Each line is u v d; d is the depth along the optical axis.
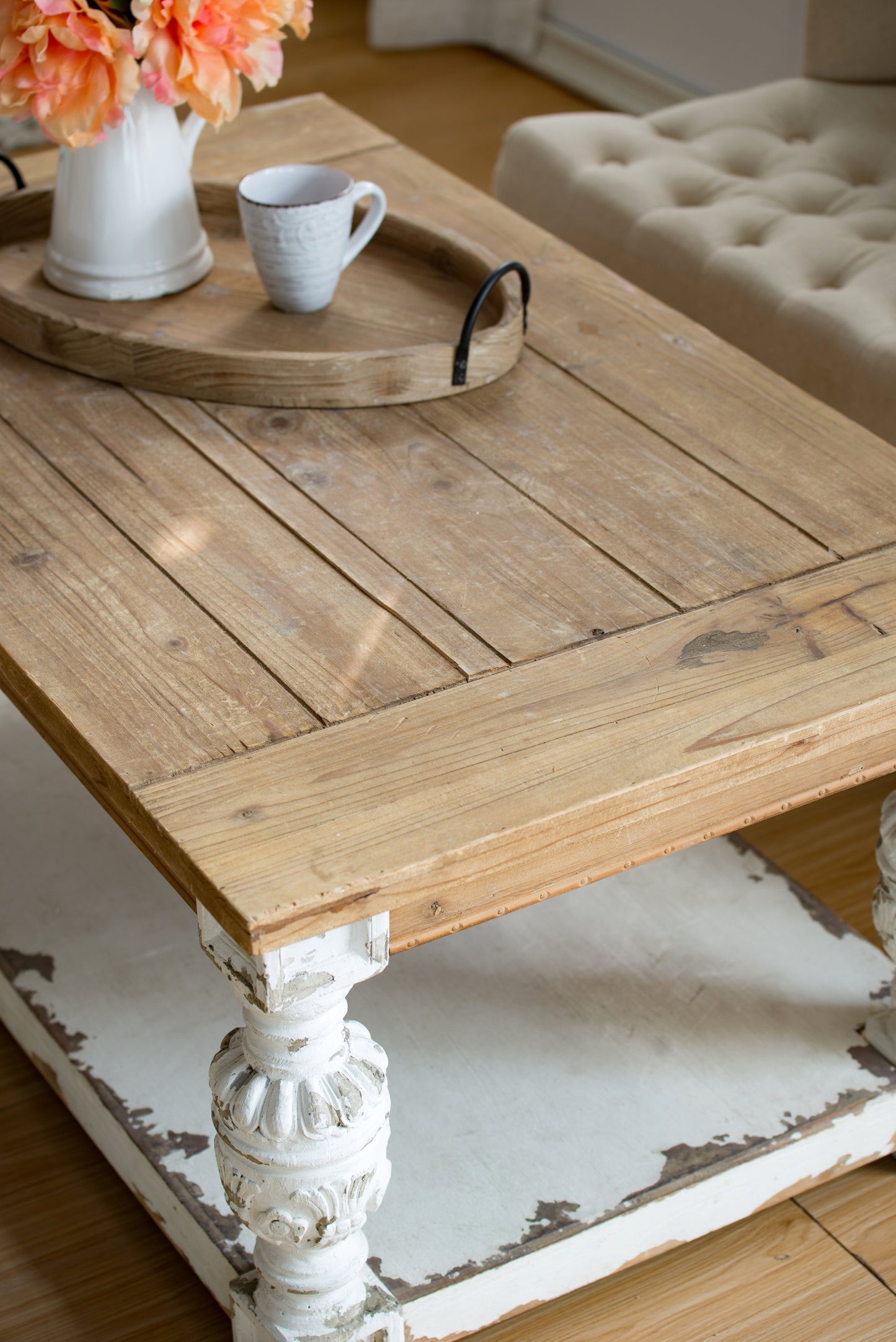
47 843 1.48
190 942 1.37
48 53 1.18
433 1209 1.11
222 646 0.97
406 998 1.31
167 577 1.03
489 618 1.01
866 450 1.22
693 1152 1.16
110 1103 1.20
